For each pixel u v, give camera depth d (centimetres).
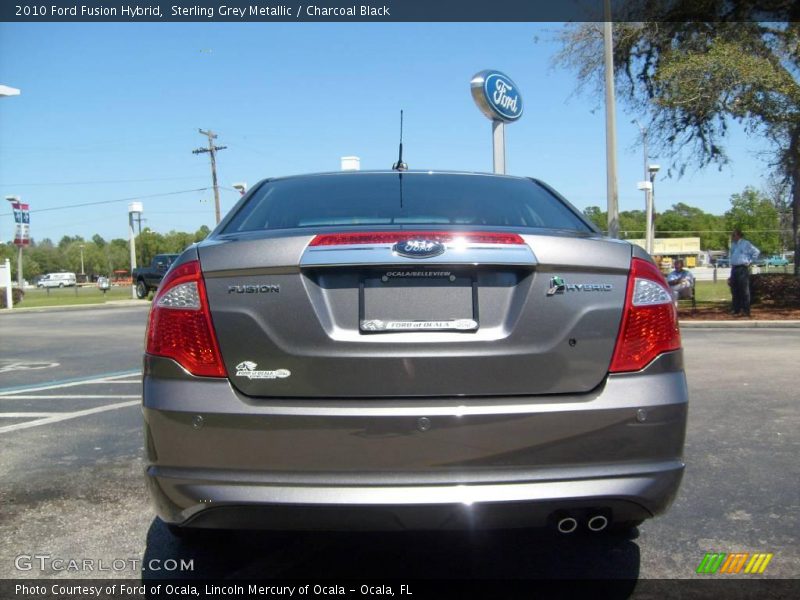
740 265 1569
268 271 262
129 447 541
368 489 250
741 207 6719
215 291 265
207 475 256
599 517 262
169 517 265
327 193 360
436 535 369
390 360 257
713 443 531
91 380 868
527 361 261
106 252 14000
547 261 265
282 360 258
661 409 263
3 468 488
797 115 1645
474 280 266
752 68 1589
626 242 290
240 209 357
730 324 1445
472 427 252
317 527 255
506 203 354
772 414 621
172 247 10381
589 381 264
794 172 1838
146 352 273
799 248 1894
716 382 779
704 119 1792
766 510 398
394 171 392
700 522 383
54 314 2350
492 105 1596
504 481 252
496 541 362
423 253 261
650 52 1947
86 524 387
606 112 1670
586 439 257
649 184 2739
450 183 375
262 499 249
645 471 260
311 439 252
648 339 270
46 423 624
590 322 265
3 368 998
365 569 332
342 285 263
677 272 1806
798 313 1609
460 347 259
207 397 258
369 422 251
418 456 252
